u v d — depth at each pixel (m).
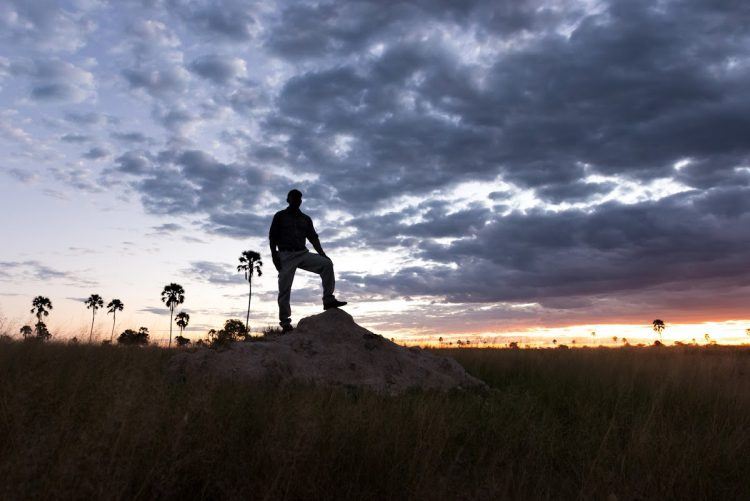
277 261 10.14
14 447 3.40
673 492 4.23
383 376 8.77
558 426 5.97
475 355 14.40
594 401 8.17
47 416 3.97
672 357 14.41
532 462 5.01
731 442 5.31
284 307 10.23
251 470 3.64
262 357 8.24
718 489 4.25
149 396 4.14
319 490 3.54
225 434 3.99
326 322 9.80
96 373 5.61
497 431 5.67
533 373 11.60
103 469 3.10
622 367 12.07
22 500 2.80
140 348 9.09
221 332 11.59
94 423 3.66
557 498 4.30
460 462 4.91
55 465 3.07
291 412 4.50
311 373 8.35
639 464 4.89
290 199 10.19
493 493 4.10
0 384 4.84
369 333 9.92
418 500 3.77
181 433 3.52
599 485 4.34
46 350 7.91
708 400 8.54
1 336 8.97
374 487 3.81
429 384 8.87
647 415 6.97
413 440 4.66
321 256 10.34
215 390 5.12
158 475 3.26
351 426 4.41
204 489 3.41
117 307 59.81
